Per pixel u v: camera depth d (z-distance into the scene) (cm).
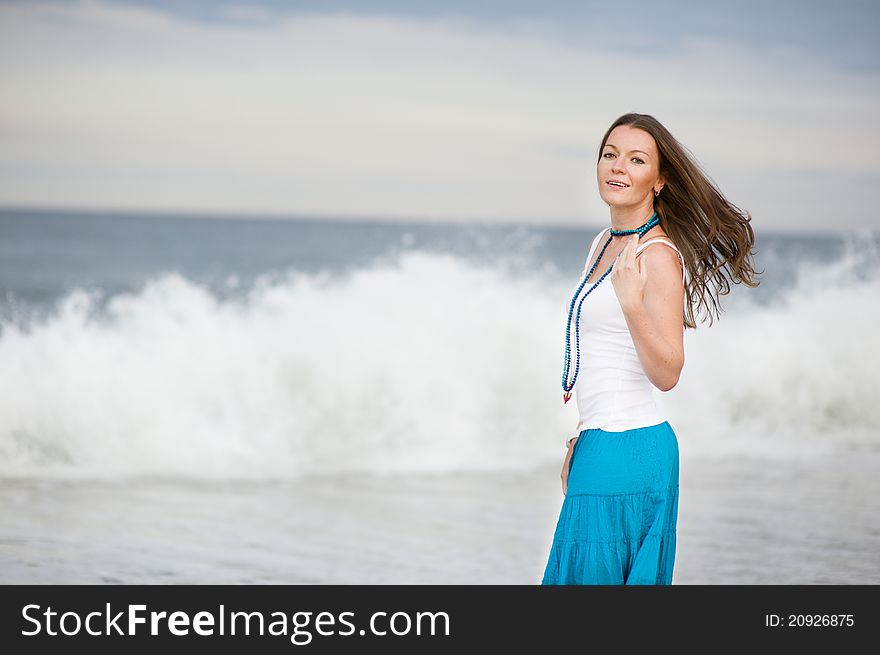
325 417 711
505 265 1243
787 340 823
